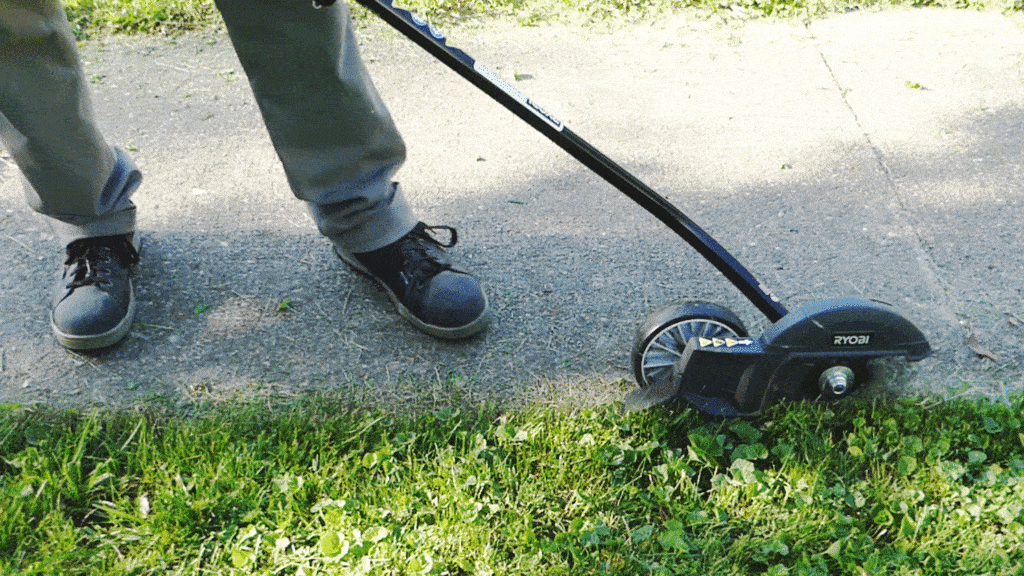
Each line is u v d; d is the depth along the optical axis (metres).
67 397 2.48
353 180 2.57
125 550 2.09
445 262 2.73
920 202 3.37
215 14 4.41
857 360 2.30
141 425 2.37
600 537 2.13
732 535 2.17
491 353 2.70
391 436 2.42
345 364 2.64
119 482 2.24
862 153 3.64
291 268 2.98
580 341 2.76
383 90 3.97
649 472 2.31
